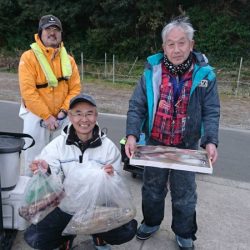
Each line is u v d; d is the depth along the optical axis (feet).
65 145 8.98
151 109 9.02
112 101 34.60
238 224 11.78
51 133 12.22
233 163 18.01
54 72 11.59
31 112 11.68
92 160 8.97
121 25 71.31
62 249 9.46
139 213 12.13
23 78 11.28
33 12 76.07
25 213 8.71
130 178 14.90
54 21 11.27
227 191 14.33
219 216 12.24
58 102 11.85
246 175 16.47
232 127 25.27
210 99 8.84
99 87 44.93
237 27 66.39
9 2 78.59
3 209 9.68
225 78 54.90
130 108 9.29
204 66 8.63
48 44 11.43
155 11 68.49
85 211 8.21
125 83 50.19
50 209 8.52
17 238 10.29
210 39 66.64
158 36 71.15
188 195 9.53
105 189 8.22
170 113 8.91
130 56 72.64
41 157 9.06
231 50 65.57
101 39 73.56
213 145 8.63
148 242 10.52
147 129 9.50
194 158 8.38
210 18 68.49
